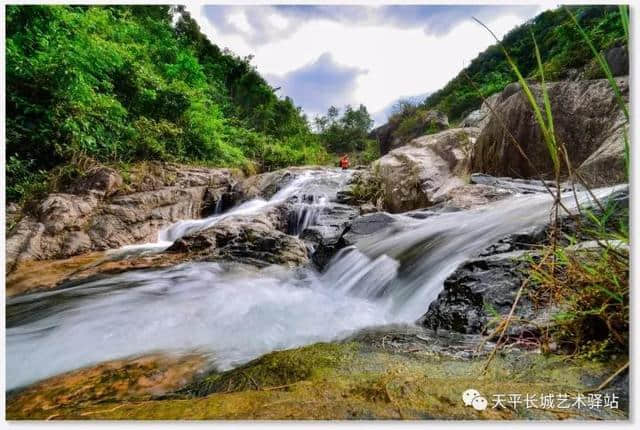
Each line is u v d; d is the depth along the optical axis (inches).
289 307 97.3
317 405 37.7
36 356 68.2
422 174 244.7
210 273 135.0
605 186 124.0
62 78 189.3
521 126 191.9
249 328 79.3
